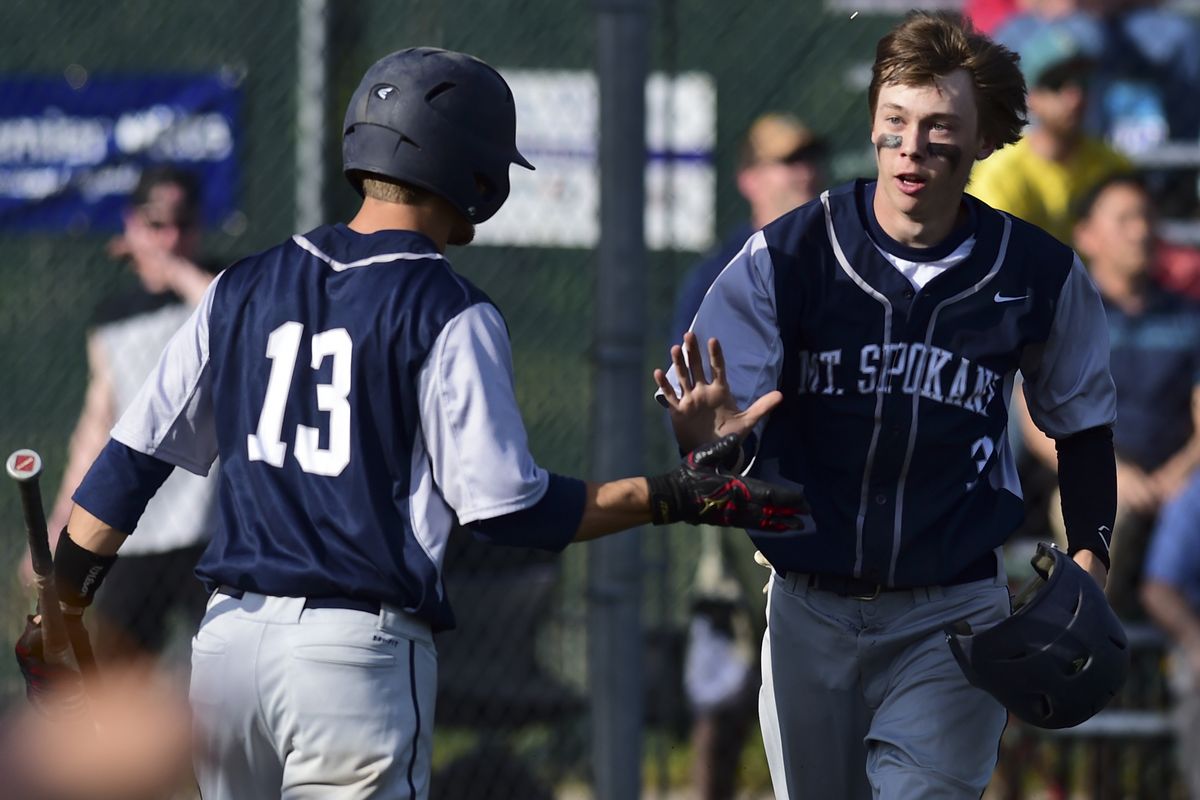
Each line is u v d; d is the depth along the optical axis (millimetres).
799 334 11492
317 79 20391
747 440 11422
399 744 10219
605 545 16156
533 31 24266
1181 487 19094
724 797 19109
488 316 10453
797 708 12094
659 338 19375
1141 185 19219
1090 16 21406
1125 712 19219
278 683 10219
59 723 11625
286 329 10562
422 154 10719
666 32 19016
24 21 24500
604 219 16219
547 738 20609
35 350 24359
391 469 10328
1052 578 10914
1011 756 19328
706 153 20328
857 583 11602
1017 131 11219
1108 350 11648
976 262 11250
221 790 10680
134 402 10953
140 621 18625
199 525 18797
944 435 11273
